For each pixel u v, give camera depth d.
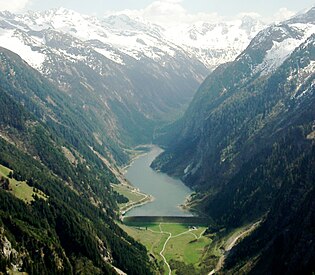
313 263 184.00
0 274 177.62
